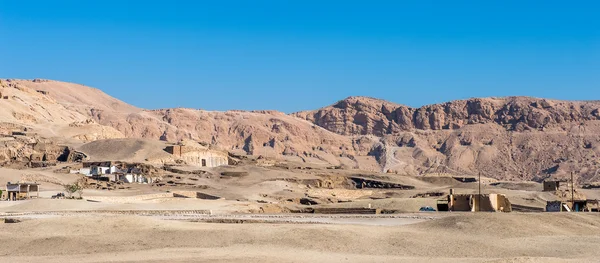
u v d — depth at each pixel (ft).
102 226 254.88
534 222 284.61
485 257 222.07
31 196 477.36
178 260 206.08
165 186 627.05
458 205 393.91
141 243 234.58
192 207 420.77
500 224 270.67
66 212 347.77
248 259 207.51
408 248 231.91
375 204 476.54
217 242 236.84
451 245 235.81
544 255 225.56
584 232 282.97
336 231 246.27
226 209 423.64
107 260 208.23
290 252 221.46
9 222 300.81
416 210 424.05
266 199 594.24
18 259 213.87
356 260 211.00
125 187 597.93
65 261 208.23
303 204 565.94
